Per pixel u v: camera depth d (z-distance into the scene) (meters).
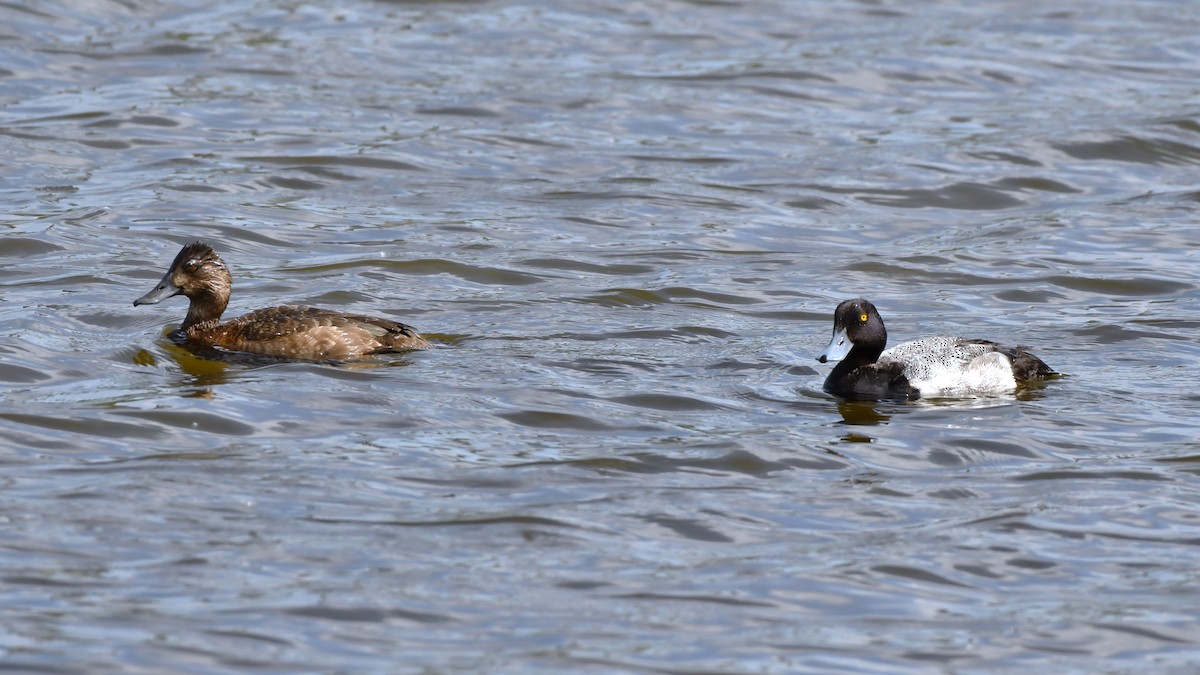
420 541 11.66
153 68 30.77
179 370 15.86
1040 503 12.66
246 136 26.91
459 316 18.36
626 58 32.91
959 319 18.78
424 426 14.23
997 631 10.51
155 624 10.23
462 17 35.72
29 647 9.88
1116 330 18.02
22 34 32.12
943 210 24.64
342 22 34.88
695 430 14.34
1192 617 10.72
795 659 10.04
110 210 22.72
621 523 12.13
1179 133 28.25
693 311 18.86
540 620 10.48
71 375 15.59
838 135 28.30
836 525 12.21
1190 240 22.73
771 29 35.62
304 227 22.47
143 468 12.95
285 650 9.96
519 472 13.15
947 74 32.25
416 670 9.75
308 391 15.09
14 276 19.58
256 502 12.30
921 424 14.57
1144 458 13.67
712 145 27.45
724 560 11.52
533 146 27.09
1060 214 24.23
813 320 18.62
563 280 20.23
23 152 25.47
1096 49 34.53
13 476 12.71
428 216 23.12
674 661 9.98
